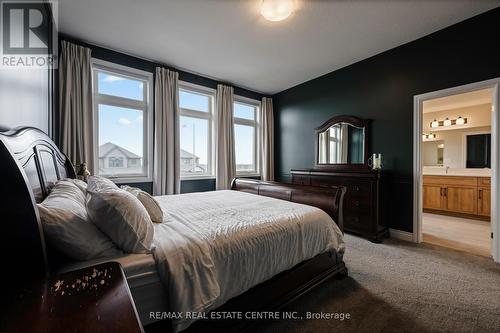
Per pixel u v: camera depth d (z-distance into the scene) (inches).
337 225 78.7
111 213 42.9
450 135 200.1
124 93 133.8
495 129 92.7
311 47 122.2
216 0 85.1
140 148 140.3
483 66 95.2
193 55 130.9
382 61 129.3
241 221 60.8
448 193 178.9
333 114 156.4
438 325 56.5
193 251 44.2
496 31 92.0
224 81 173.3
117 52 126.2
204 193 112.7
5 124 48.1
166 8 89.7
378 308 63.1
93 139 118.0
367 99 137.0
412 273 82.5
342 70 150.3
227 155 173.5
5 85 48.6
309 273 68.2
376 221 116.8
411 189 118.7
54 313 25.1
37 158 51.1
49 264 38.9
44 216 37.2
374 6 89.2
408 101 119.3
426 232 133.3
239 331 51.1
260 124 199.2
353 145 143.9
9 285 31.1
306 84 174.9
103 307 26.4
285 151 194.9
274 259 56.2
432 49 109.7
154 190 138.5
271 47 121.9
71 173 91.4
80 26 101.9
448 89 104.7
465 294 69.5
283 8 84.3
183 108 158.6
